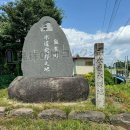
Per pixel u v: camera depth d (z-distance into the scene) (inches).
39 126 106.4
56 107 128.7
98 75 131.7
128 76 388.5
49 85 144.3
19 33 343.3
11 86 157.4
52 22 161.9
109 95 181.0
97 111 118.4
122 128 108.3
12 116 121.3
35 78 149.0
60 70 159.0
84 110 119.8
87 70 544.7
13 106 132.7
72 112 117.3
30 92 144.5
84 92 151.1
